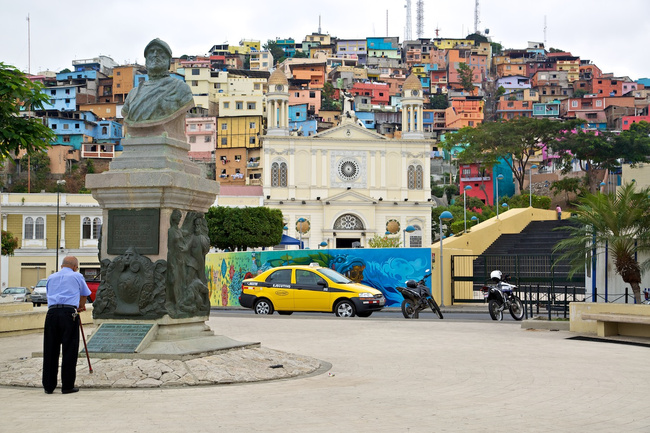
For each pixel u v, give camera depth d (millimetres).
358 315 24609
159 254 11219
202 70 124625
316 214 76875
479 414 8211
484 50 175750
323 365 12086
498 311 24328
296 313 28031
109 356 10727
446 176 119500
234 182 106375
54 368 9625
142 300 11086
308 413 8203
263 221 60906
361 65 158750
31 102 18891
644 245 18625
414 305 23906
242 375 10430
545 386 10109
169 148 11703
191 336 11484
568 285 35375
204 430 7355
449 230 76312
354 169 78188
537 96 150875
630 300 20891
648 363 12469
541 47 179625
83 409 8461
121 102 121062
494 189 104062
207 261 38375
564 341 16031
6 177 94938
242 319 22000
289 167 76750
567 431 7410
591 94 150625
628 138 93375
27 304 20141
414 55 168500
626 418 8070
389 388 9875
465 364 12211
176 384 10008
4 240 55781
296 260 34906
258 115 110250
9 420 7875
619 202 18781
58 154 101000
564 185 89938
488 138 93688
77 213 64062
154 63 11969
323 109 128875
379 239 61125
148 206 11258
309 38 175125
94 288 36344
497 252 47250
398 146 78812
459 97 144625
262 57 155625
